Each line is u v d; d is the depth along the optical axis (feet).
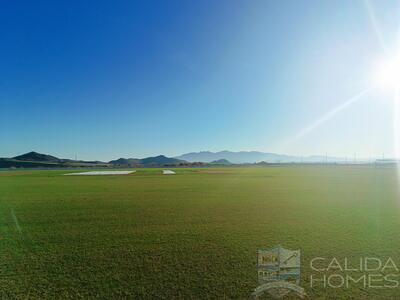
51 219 35.27
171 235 28.04
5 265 20.61
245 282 17.71
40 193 61.05
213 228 30.66
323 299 15.81
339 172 166.61
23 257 22.20
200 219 34.94
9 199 52.26
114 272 19.15
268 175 129.70
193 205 44.55
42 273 19.12
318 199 50.98
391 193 60.13
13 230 30.35
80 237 27.53
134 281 17.79
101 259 21.58
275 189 67.05
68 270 19.56
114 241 26.13
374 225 31.89
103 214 38.04
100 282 17.69
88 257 22.06
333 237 27.14
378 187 72.54
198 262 20.86
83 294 16.25
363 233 28.53
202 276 18.51
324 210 40.68
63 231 29.76
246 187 71.77
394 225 31.94
